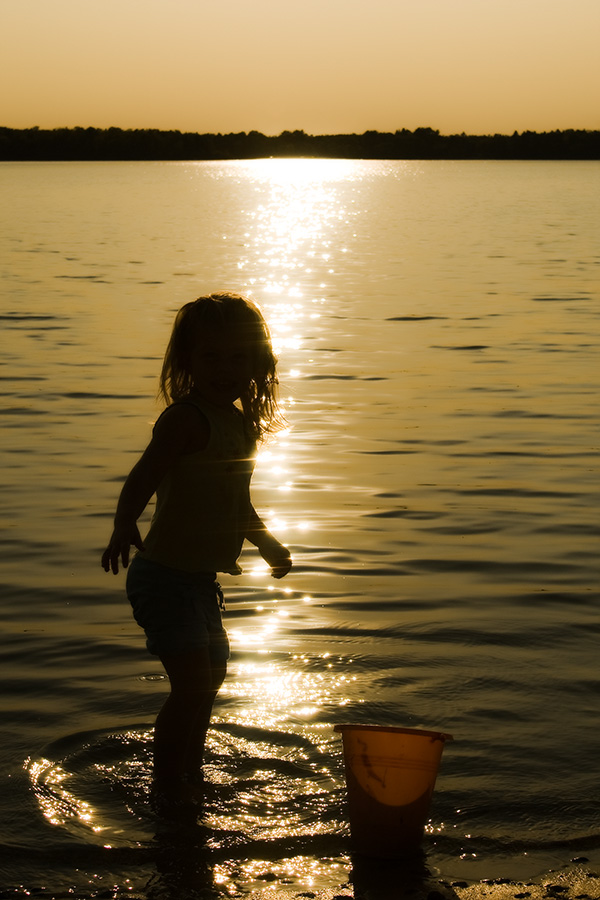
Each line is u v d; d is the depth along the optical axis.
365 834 2.71
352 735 2.73
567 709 3.54
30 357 11.00
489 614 4.45
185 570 3.18
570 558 5.20
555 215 43.69
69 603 4.56
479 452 7.36
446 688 3.71
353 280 19.53
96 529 5.58
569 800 2.96
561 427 8.09
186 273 20.58
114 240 29.64
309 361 11.10
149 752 3.25
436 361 11.05
